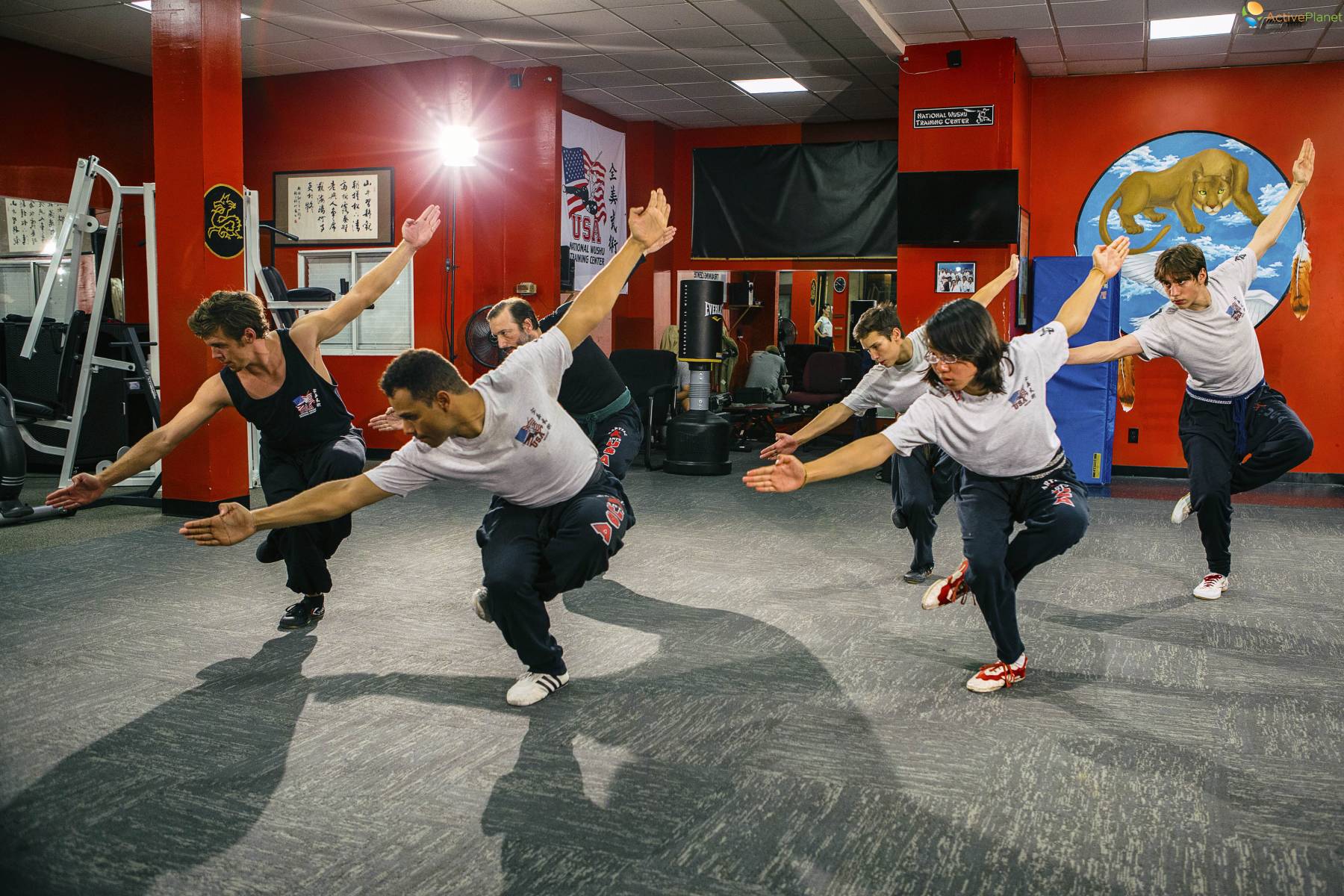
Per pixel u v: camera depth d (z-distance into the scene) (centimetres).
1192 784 239
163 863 201
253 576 436
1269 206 775
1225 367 391
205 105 555
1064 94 815
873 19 663
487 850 207
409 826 217
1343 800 231
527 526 279
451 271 854
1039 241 827
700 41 787
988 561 285
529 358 256
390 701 290
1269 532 556
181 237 564
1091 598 411
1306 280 771
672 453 783
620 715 282
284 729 270
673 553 496
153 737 263
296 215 901
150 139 917
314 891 191
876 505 643
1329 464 775
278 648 338
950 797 232
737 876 197
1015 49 732
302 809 224
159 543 501
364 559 475
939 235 744
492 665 323
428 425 237
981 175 730
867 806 227
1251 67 772
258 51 819
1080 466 721
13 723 272
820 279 1261
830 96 949
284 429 330
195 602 393
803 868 201
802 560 483
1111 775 244
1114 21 676
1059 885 195
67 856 203
